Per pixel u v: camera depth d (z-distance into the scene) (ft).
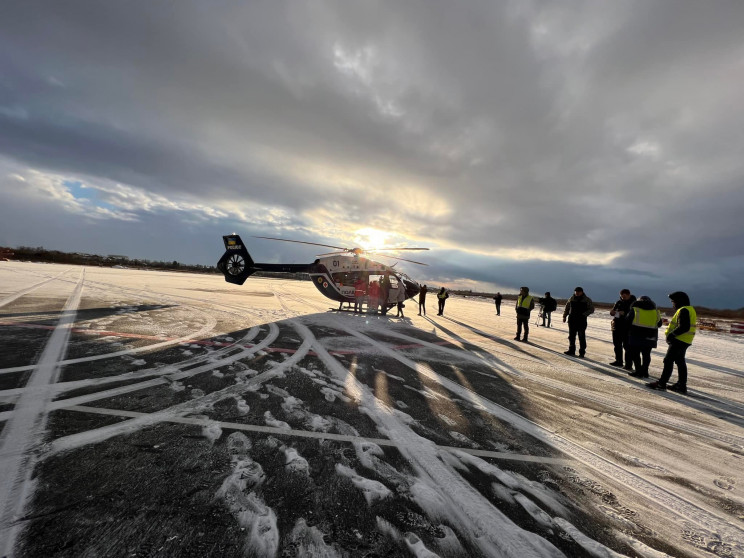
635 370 17.03
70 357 12.02
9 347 12.82
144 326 18.71
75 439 6.49
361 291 35.29
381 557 4.17
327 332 21.44
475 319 40.32
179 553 3.98
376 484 5.71
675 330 14.01
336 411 8.89
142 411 8.01
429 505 5.28
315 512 4.89
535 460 7.20
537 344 24.17
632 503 5.92
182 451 6.29
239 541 4.22
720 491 6.55
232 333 18.63
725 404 12.73
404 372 13.55
